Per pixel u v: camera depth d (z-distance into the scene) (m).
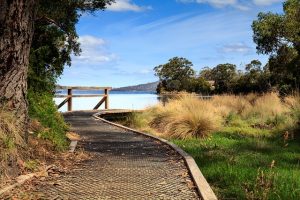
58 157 8.44
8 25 7.30
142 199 5.69
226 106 19.59
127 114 22.95
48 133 9.09
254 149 10.20
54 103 10.95
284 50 31.39
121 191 6.07
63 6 12.25
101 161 8.41
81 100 34.53
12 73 7.40
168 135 13.41
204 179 6.59
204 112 13.92
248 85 45.25
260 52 31.92
